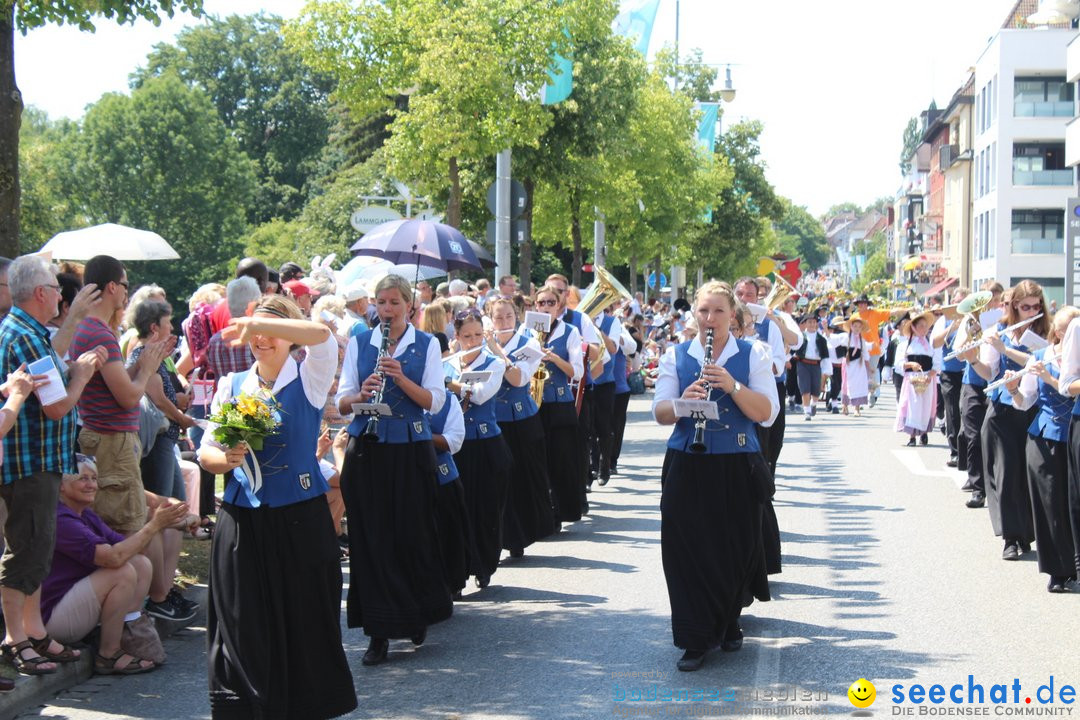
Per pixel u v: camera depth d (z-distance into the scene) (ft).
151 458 27.02
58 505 21.04
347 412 22.56
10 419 18.57
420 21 59.21
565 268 161.17
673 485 20.93
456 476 24.59
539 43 59.52
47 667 19.89
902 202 331.36
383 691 20.07
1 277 22.98
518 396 30.63
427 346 22.82
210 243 195.93
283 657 17.01
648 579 28.12
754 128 193.88
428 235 39.96
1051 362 26.14
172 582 24.12
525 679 20.52
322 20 59.72
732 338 21.29
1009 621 23.82
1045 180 166.71
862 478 44.68
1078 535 25.49
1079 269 80.94
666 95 112.06
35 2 30.53
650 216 118.73
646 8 86.12
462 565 24.41
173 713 19.12
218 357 28.48
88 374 20.13
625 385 45.44
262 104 222.48
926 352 56.13
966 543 31.89
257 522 17.01
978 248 188.44
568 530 34.73
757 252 201.46
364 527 21.93
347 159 177.37
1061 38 164.66
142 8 31.14
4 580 19.74
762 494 20.93
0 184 28.84
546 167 83.15
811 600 25.77
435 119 58.65
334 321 31.53
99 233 39.17
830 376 77.05
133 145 192.24
